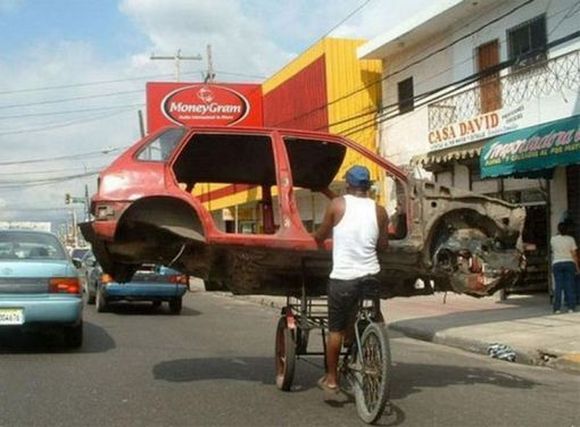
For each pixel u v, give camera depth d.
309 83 27.20
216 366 9.33
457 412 6.80
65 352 10.37
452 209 7.60
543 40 17.39
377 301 6.72
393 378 8.66
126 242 7.52
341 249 6.68
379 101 25.64
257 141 8.31
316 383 8.13
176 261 7.79
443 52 21.38
